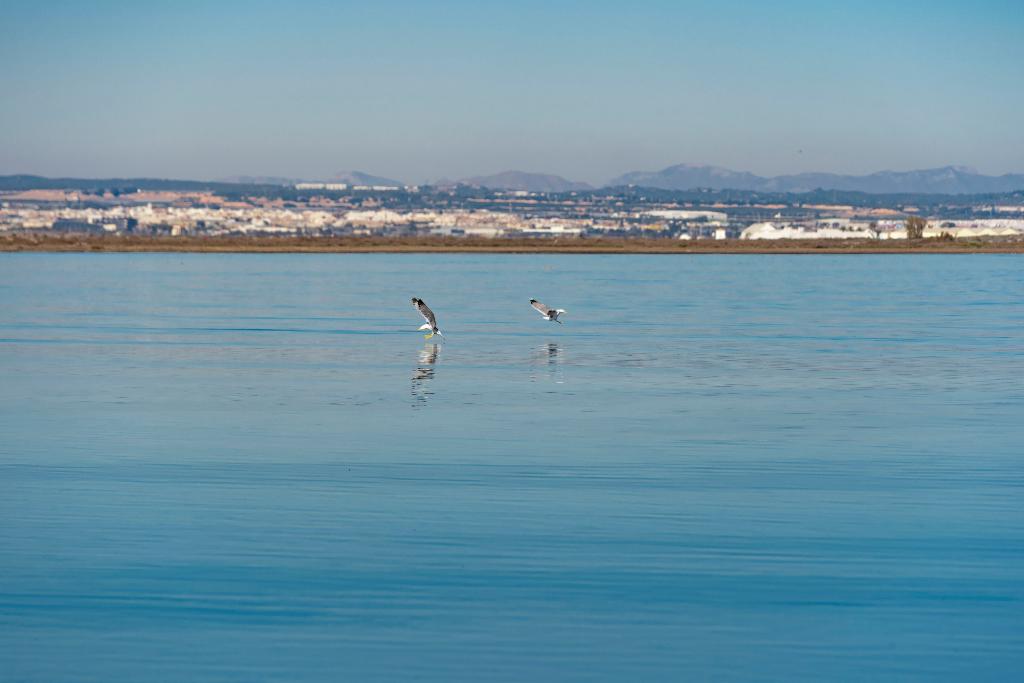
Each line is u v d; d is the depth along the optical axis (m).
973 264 151.88
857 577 17.64
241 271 124.19
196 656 14.98
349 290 91.25
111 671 14.59
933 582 17.45
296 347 49.31
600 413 31.64
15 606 16.48
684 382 38.16
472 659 14.92
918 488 22.83
